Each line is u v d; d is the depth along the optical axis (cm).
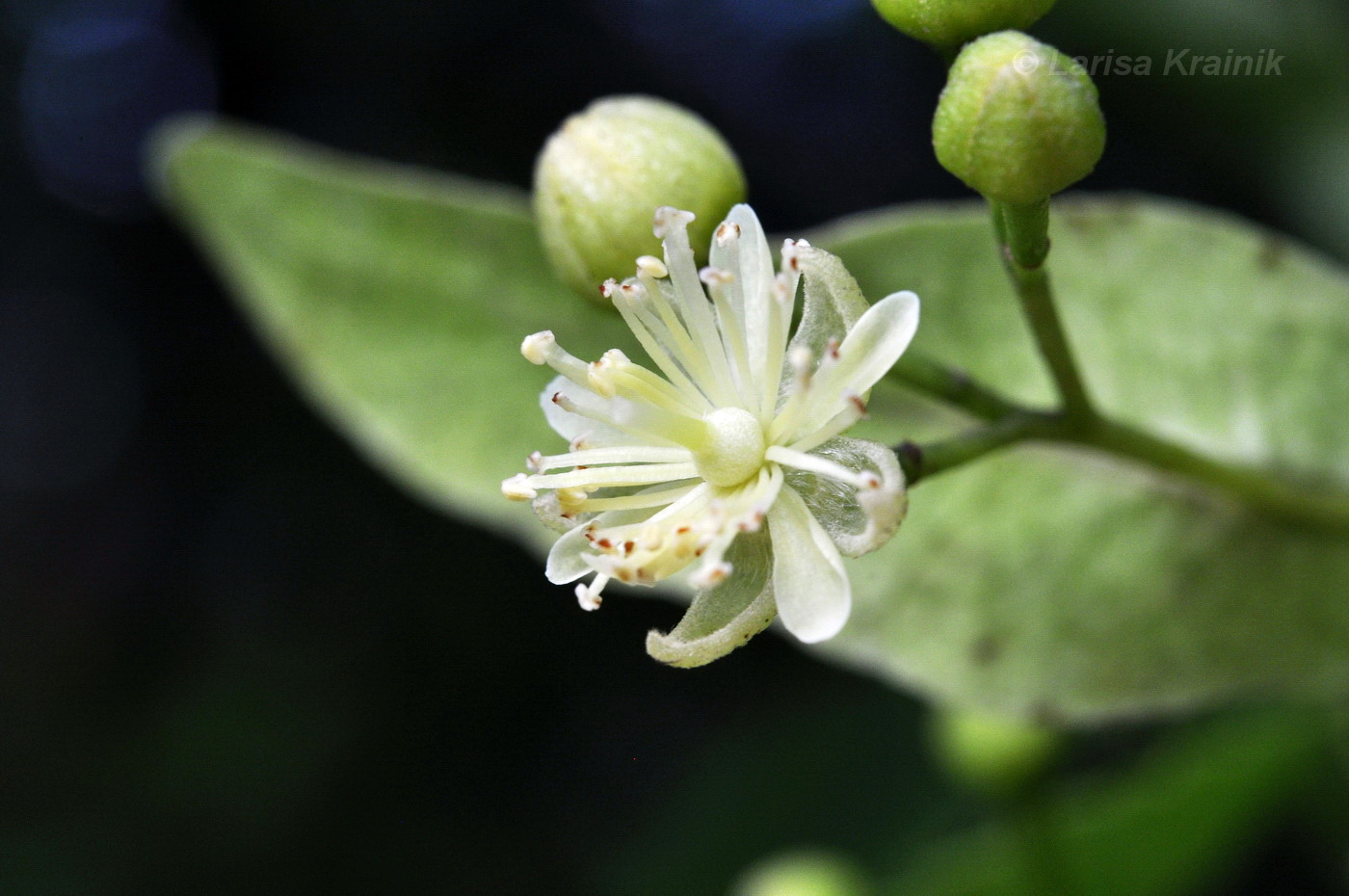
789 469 12
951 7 12
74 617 28
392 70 25
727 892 18
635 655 23
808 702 20
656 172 12
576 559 12
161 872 22
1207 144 15
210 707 23
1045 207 12
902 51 22
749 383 12
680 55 24
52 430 29
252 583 26
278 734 23
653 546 11
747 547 12
